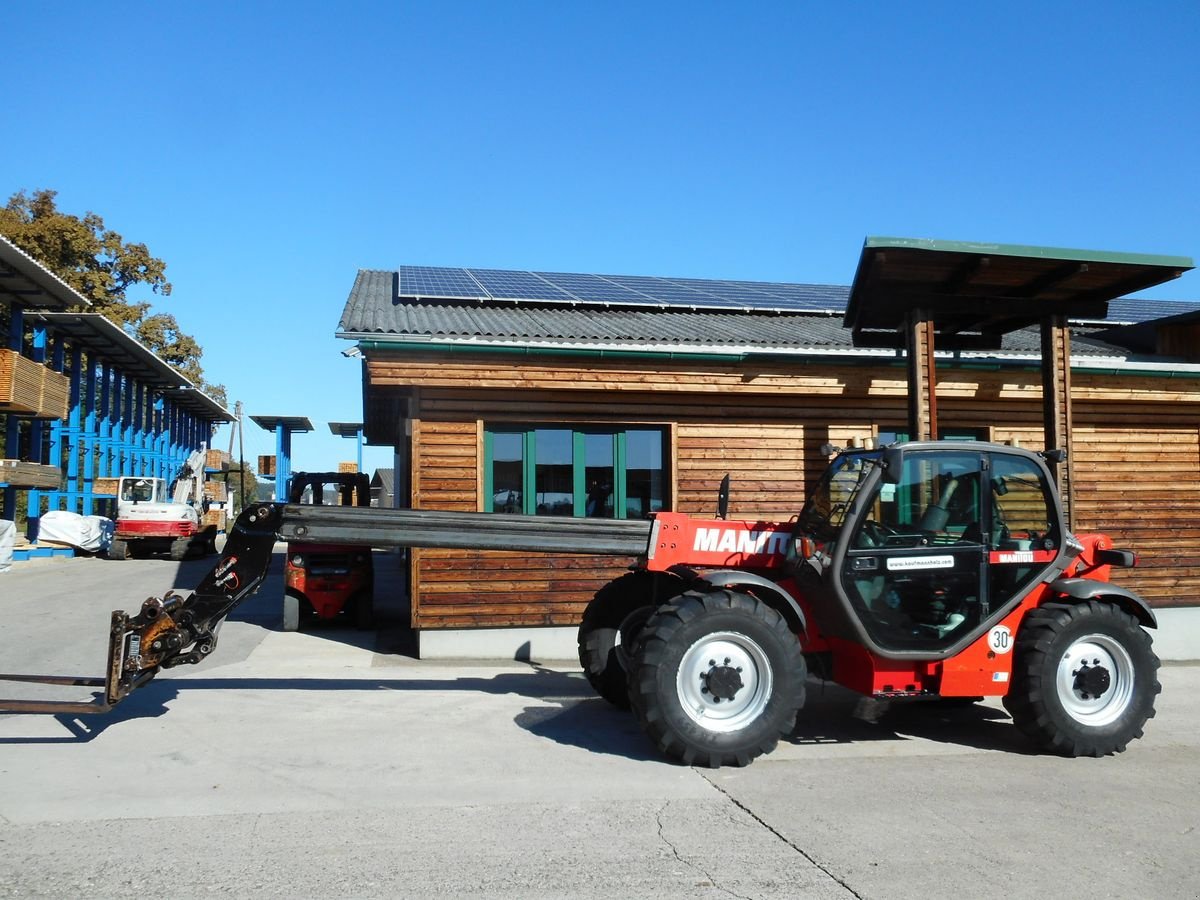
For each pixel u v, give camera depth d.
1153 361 11.22
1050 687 6.12
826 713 7.47
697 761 5.67
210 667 8.73
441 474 9.46
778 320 12.52
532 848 4.33
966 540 6.34
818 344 10.13
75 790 5.05
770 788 5.35
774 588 6.06
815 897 3.84
